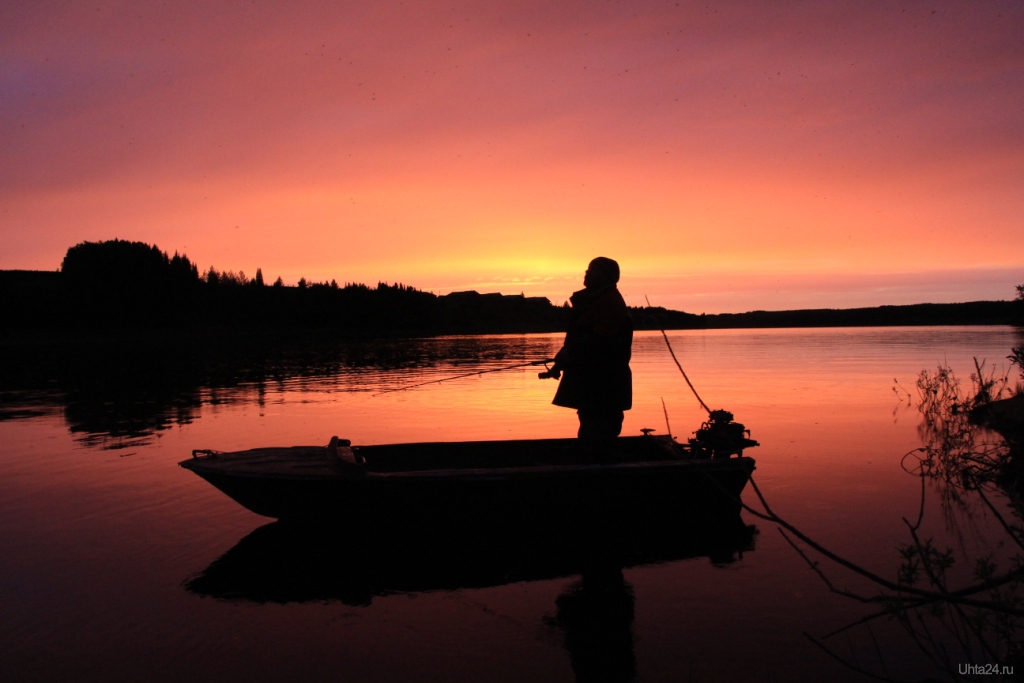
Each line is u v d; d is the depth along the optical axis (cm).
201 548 509
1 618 393
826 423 1062
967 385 1429
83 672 334
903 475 717
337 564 479
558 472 534
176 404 1350
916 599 233
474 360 2811
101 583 443
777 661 342
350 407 1298
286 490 520
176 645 361
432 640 367
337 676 331
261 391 1606
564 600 418
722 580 446
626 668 337
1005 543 495
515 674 333
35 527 556
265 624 385
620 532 552
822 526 550
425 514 531
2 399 1456
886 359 2361
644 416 1160
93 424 1083
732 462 552
